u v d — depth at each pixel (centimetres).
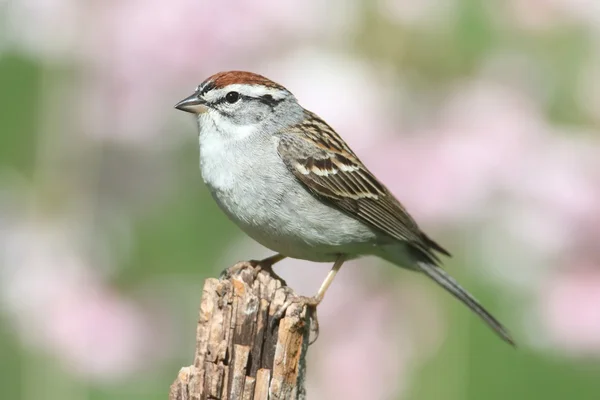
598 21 1197
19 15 1216
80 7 1212
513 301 1229
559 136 1123
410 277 1193
